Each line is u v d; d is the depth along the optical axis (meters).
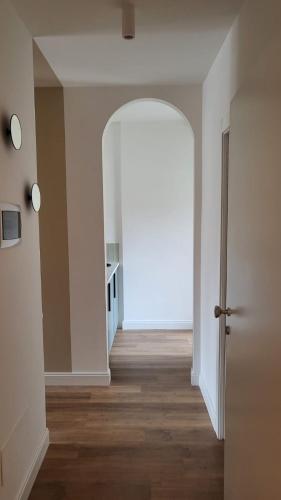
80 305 3.33
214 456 2.38
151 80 2.99
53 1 1.82
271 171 1.20
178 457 2.37
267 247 1.25
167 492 2.08
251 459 1.44
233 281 1.75
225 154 2.38
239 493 1.62
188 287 4.86
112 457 2.37
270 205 1.21
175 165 4.71
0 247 1.67
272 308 1.20
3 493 1.73
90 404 3.04
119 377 3.54
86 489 2.10
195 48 2.41
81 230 3.26
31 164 2.14
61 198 3.23
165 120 4.62
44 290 3.32
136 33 2.19
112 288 4.26
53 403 3.06
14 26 1.90
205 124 3.02
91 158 3.19
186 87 3.11
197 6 1.90
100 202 3.23
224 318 2.45
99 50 2.42
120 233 4.83
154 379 3.49
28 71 2.12
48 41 2.28
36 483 2.14
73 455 2.39
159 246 4.82
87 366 3.39
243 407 1.56
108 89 3.11
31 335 2.13
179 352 4.15
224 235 2.41
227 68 2.24
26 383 2.05
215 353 2.64
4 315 1.73
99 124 3.15
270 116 1.21
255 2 1.68
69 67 2.70
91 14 1.96
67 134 3.16
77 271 3.30
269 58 1.21
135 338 4.60
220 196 2.46
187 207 4.76
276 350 1.17
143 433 2.62
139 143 4.70
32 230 2.14
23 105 2.02
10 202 1.80
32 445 2.16
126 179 4.74
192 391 3.25
